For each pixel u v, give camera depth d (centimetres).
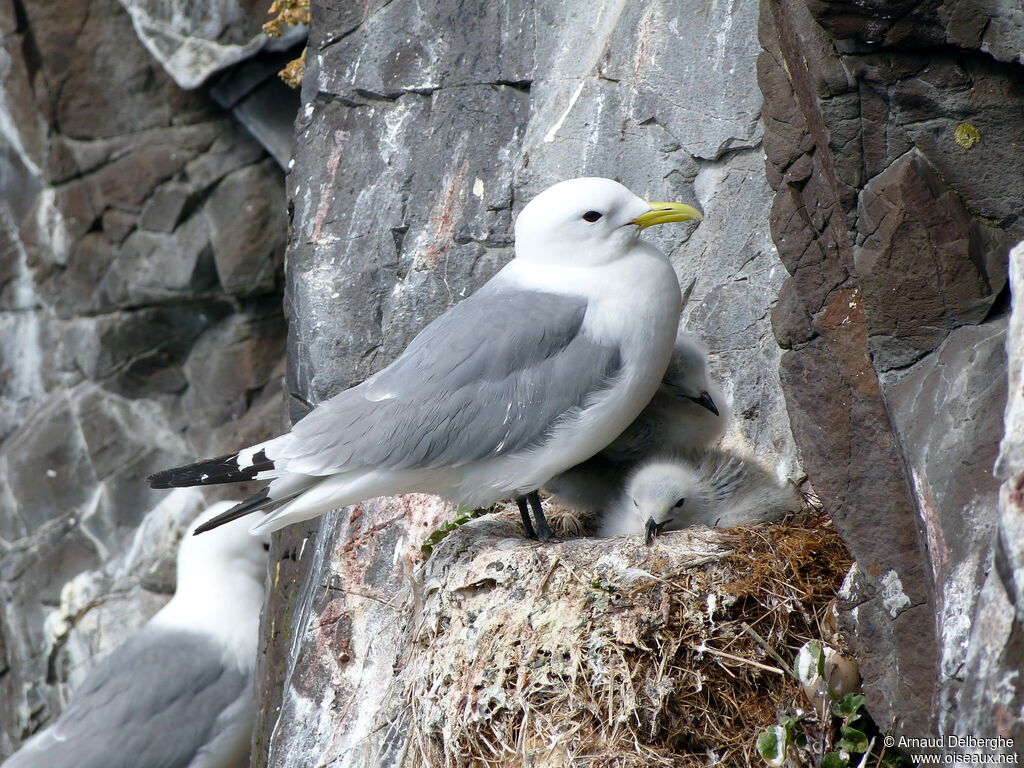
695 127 1044
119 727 1183
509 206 1113
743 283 1041
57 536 1711
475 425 870
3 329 1758
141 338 1698
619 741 786
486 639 834
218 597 1252
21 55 1641
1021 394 563
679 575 814
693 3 1044
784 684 796
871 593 740
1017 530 552
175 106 1642
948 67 684
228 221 1641
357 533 1110
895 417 709
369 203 1165
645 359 883
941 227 691
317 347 1155
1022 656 552
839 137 708
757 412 1032
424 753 859
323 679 1076
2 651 1738
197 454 1678
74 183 1667
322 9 1211
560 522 1017
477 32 1142
